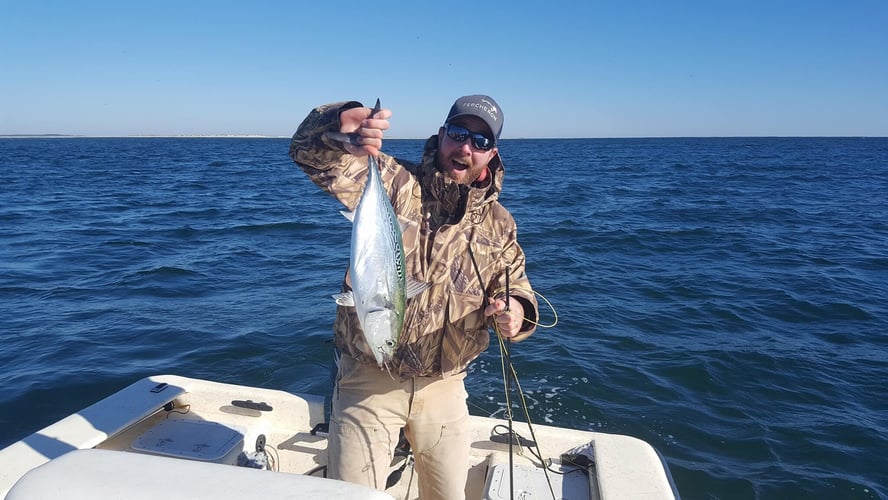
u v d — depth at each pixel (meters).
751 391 6.37
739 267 12.06
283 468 3.79
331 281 10.59
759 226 17.34
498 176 2.86
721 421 5.76
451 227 2.78
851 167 48.50
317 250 13.66
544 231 15.92
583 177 36.59
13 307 8.96
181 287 10.15
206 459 3.39
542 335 7.86
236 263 12.16
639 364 6.98
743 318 8.76
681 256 13.12
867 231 16.80
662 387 6.40
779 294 10.00
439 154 2.82
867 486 4.80
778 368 6.94
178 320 8.33
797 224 17.94
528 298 2.93
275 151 101.75
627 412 5.89
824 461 5.14
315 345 7.34
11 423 5.54
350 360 2.88
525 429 3.81
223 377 6.50
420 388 2.87
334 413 2.93
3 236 15.27
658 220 18.23
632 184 31.42
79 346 7.31
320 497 1.82
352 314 2.81
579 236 15.28
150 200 24.45
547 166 49.78
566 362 6.95
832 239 15.44
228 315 8.57
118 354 7.08
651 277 11.12
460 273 2.80
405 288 2.55
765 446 5.34
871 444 5.39
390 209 2.46
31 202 23.02
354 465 2.84
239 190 29.58
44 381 6.30
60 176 37.28
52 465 1.90
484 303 2.91
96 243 14.30
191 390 4.02
